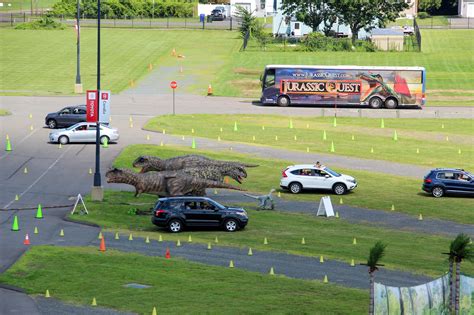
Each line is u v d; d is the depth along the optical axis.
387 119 154.88
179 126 141.50
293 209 93.44
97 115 94.25
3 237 77.12
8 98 165.25
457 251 50.44
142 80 190.38
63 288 61.94
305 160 118.75
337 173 103.19
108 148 122.56
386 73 166.25
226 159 116.50
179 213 81.75
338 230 84.44
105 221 84.81
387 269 69.56
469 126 149.38
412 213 93.00
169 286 62.91
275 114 157.50
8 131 133.00
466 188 100.75
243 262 71.00
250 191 101.44
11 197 94.69
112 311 57.16
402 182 108.31
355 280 66.19
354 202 97.38
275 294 61.44
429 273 68.69
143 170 92.75
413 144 133.00
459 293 50.56
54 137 124.50
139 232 81.19
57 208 90.31
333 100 166.88
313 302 59.59
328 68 166.75
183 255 72.81
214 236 80.38
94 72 197.62
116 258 70.31
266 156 120.62
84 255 70.81
